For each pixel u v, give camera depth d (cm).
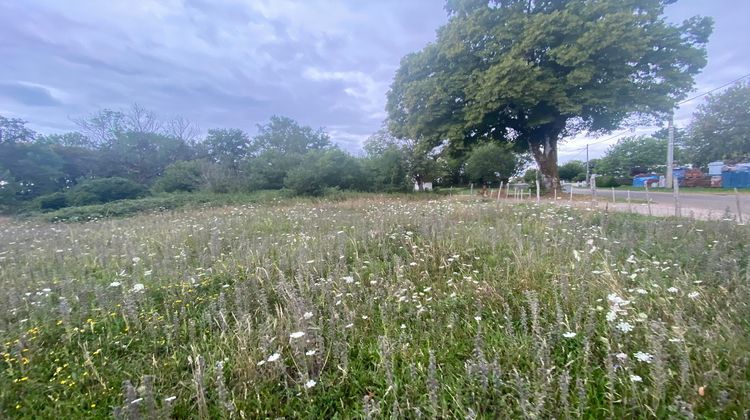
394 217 695
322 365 213
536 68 1412
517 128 1892
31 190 2108
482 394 173
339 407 185
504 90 1417
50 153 2264
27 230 834
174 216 1018
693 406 155
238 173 1980
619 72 1404
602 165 5325
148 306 308
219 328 261
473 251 431
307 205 1205
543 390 165
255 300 309
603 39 1311
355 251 450
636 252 407
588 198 1441
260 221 792
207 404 189
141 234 660
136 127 3159
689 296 244
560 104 1442
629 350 202
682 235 478
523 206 907
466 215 747
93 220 1077
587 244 388
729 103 2681
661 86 1473
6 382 202
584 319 244
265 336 220
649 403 163
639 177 3944
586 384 175
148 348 243
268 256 446
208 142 3850
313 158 1894
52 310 286
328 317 273
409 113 1945
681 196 1630
